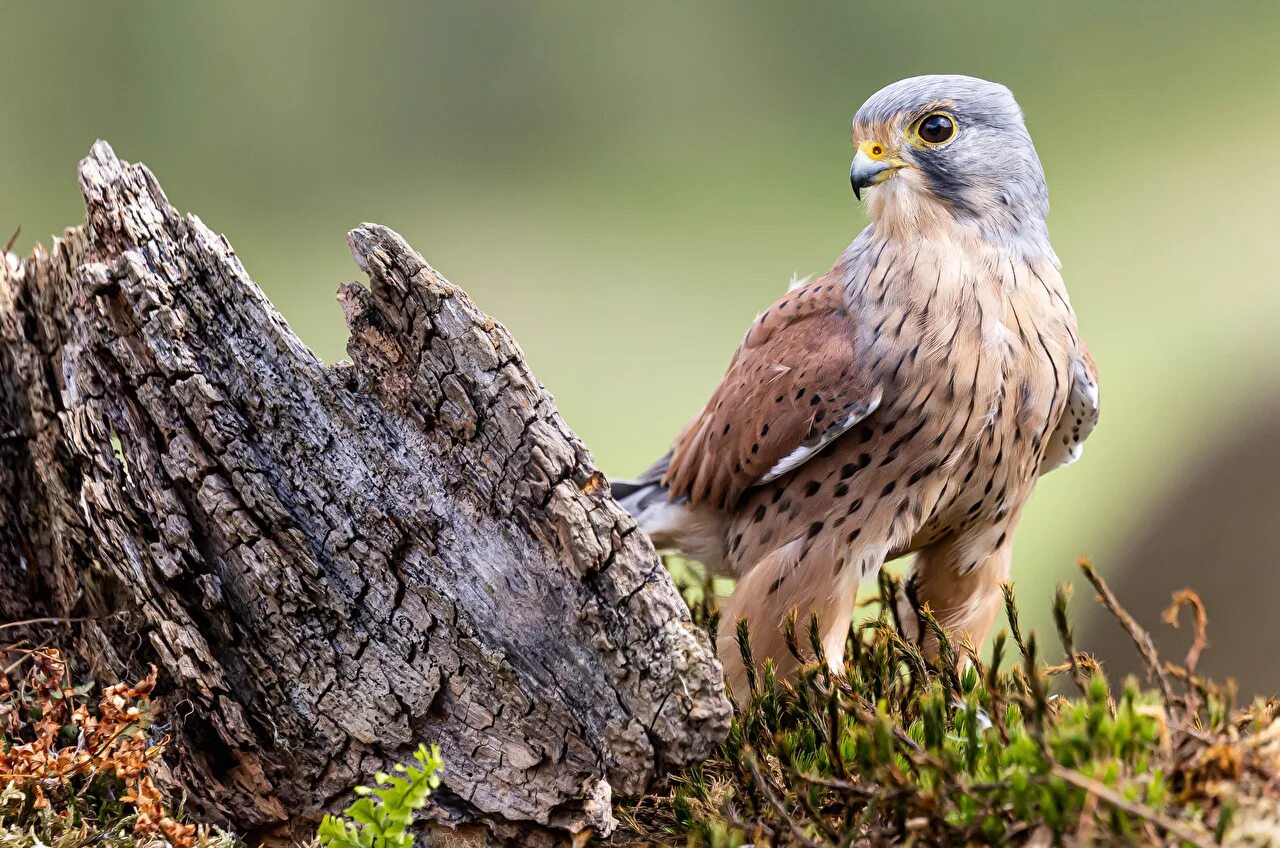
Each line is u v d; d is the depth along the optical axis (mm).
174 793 5578
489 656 5512
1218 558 13820
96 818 5406
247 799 5719
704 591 7930
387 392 5574
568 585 5449
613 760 5500
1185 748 4656
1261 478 14156
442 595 5547
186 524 5566
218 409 5555
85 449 5531
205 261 5570
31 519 6137
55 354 5949
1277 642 13078
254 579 5574
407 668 5590
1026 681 6109
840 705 5992
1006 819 4598
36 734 5473
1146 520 14961
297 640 5609
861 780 5285
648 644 5371
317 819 5750
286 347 5574
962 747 5617
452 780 5598
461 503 5555
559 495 5363
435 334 5402
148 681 5398
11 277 5988
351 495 5586
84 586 5848
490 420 5422
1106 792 4238
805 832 5090
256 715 5676
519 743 5543
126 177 5645
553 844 5586
